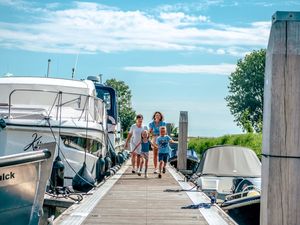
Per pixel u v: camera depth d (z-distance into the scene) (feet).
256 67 269.64
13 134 42.70
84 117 48.11
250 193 36.86
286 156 17.49
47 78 53.52
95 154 49.78
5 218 20.58
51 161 23.34
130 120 340.80
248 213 35.60
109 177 54.70
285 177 17.53
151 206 34.63
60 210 38.29
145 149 54.95
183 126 67.72
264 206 18.04
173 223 28.84
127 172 62.28
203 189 42.93
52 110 47.62
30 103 50.39
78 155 45.16
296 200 17.52
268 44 18.07
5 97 50.85
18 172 20.54
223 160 48.88
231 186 43.55
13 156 19.52
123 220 29.48
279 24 17.53
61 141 44.16
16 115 44.24
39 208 23.30
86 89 52.08
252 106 269.44
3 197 19.98
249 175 47.24
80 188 44.29
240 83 273.13
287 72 17.46
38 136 43.19
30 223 22.61
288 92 17.46
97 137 49.60
